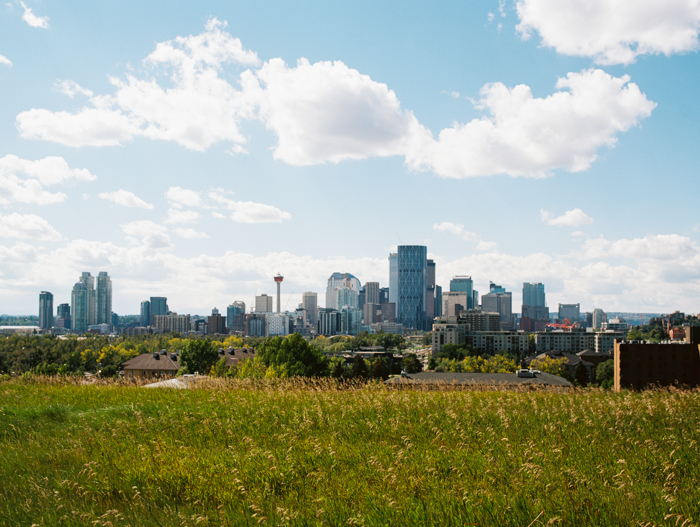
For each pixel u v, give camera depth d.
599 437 12.11
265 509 7.82
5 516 7.91
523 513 7.24
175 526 7.35
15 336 169.00
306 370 66.06
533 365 143.38
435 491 8.27
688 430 12.75
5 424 14.95
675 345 77.38
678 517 6.46
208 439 12.93
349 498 8.23
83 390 22.17
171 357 108.81
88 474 9.76
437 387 24.19
